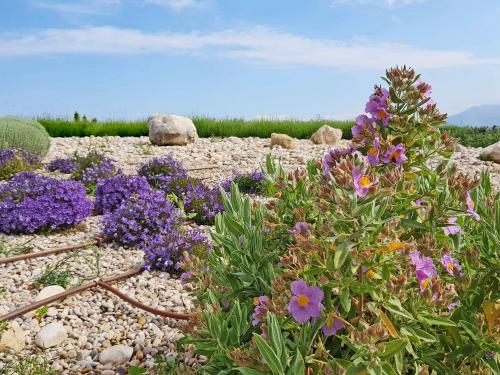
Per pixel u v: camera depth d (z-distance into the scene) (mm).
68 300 4539
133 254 5621
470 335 2102
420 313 2055
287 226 2576
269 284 2461
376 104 2641
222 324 2309
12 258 5305
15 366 3621
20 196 6801
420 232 2420
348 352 2088
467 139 13867
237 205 2709
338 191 1972
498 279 2295
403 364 2098
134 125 16344
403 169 2668
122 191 7148
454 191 2359
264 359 1921
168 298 4652
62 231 6391
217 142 13695
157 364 3627
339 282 1903
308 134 16141
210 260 2840
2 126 10820
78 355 3816
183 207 7066
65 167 9648
